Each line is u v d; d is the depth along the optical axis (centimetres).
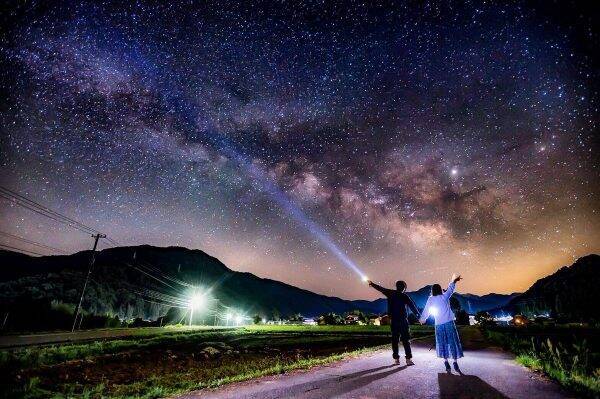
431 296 759
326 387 610
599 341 1808
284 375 764
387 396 530
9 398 937
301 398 547
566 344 1520
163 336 3344
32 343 2255
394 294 818
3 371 1211
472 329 3222
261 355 1958
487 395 515
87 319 4691
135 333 3816
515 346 1247
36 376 1223
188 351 2172
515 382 598
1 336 2830
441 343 711
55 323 4159
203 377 1227
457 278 731
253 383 702
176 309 10069
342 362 902
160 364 1627
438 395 525
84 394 967
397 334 797
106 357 1777
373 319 8300
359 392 560
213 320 10569
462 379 628
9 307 3991
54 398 943
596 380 584
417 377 656
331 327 5478
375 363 857
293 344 2580
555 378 618
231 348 2292
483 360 891
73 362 1561
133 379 1259
